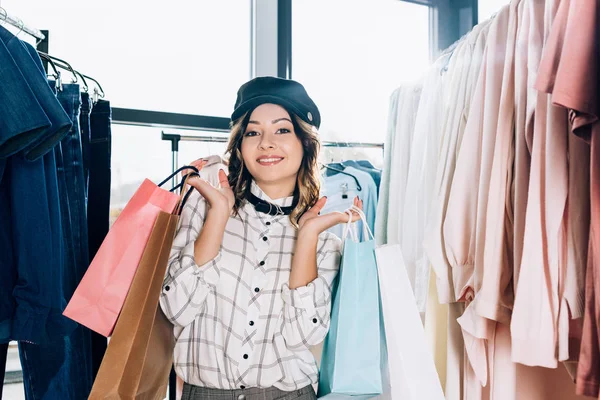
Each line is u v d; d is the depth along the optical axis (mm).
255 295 1079
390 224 1646
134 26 1758
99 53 1706
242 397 1030
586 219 936
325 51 2016
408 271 1508
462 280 1170
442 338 1378
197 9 1856
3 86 912
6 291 1002
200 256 1027
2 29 970
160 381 1022
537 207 962
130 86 1744
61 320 1036
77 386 1238
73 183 1236
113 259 943
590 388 840
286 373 1043
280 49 1901
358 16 2070
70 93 1247
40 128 939
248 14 1949
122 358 885
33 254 996
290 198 1220
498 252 1057
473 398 1204
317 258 1153
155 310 934
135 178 1724
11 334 993
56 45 1654
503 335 1129
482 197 1113
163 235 957
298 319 1017
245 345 1041
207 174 1491
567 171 945
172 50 1806
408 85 1647
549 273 945
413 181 1520
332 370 1000
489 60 1146
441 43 2172
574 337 965
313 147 1229
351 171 1831
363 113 2059
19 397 1693
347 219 1093
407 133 1631
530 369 1195
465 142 1179
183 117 1723
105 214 1369
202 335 1043
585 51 796
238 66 1917
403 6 2145
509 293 1078
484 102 1156
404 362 1024
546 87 837
